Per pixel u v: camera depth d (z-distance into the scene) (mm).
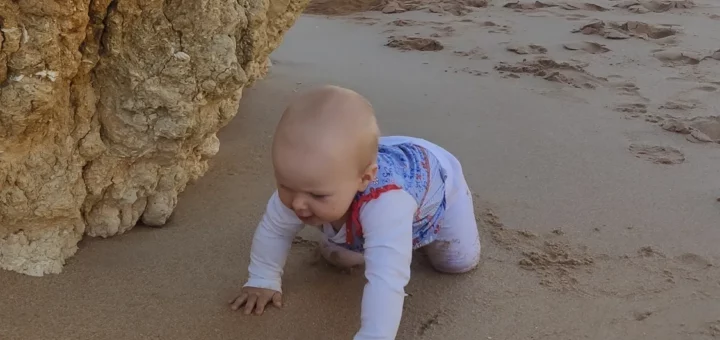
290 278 1137
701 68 2568
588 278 1191
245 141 1667
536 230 1341
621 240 1319
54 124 1045
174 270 1127
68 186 1084
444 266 1173
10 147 997
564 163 1654
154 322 1003
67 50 979
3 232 1066
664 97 2215
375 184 959
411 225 967
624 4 3709
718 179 1606
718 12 3578
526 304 1114
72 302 1025
